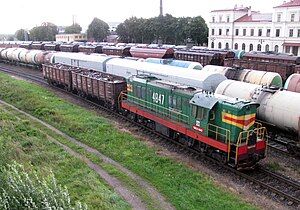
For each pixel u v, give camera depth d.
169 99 19.56
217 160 16.73
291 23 63.88
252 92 20.36
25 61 54.69
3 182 9.79
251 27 73.00
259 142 15.73
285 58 39.16
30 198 8.70
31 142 17.80
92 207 10.98
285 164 17.20
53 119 23.92
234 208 12.43
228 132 15.55
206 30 86.19
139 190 13.52
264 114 19.25
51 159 15.70
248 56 45.09
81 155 17.27
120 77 28.00
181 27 86.81
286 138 20.25
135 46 56.94
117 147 18.61
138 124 23.12
